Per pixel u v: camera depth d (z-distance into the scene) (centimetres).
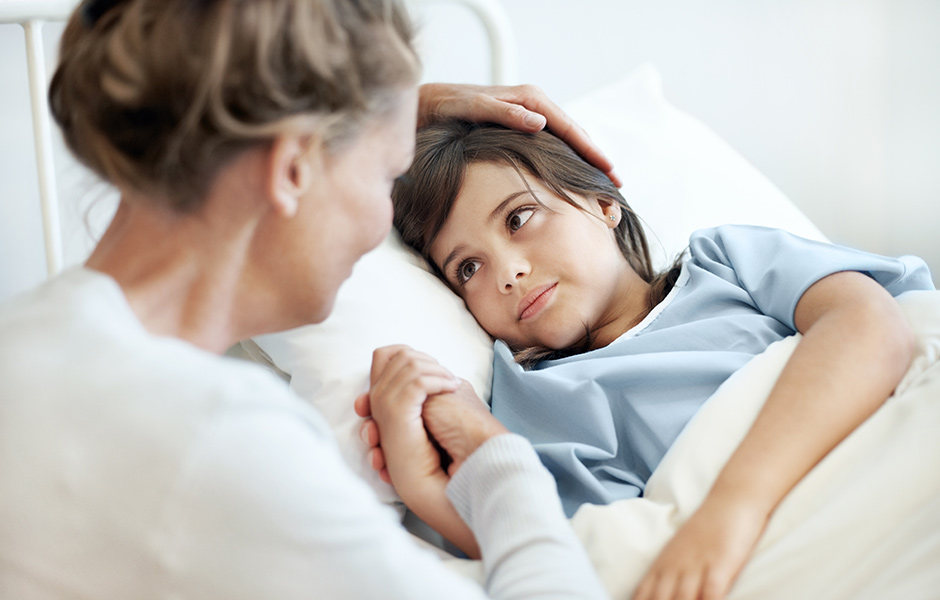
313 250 59
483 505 67
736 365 91
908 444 70
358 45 54
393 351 88
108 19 53
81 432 49
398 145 61
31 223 137
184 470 48
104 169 55
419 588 51
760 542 69
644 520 73
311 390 93
